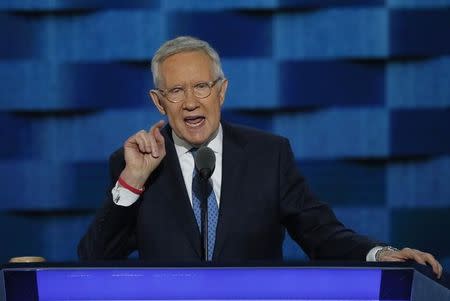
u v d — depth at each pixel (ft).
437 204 37.04
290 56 35.91
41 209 36.86
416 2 35.70
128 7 35.73
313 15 35.76
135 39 35.81
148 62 35.94
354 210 36.94
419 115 36.32
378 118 36.32
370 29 35.78
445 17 35.81
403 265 13.17
